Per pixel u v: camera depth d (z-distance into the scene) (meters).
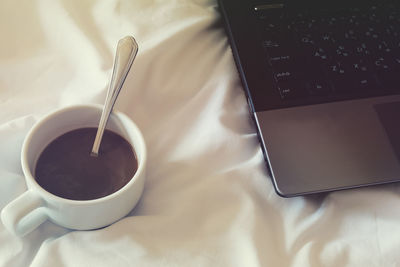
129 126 0.39
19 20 0.50
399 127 0.45
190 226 0.41
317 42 0.49
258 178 0.44
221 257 0.39
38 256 0.38
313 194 0.43
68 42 0.49
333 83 0.47
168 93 0.48
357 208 0.43
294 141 0.43
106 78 0.46
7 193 0.41
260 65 0.47
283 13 0.50
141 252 0.39
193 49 0.51
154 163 0.45
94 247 0.39
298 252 0.40
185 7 0.53
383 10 0.52
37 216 0.37
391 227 0.42
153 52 0.48
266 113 0.44
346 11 0.51
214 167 0.44
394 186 0.44
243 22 0.50
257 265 0.38
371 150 0.43
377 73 0.48
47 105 0.46
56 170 0.38
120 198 0.36
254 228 0.40
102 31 0.50
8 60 0.48
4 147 0.42
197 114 0.48
